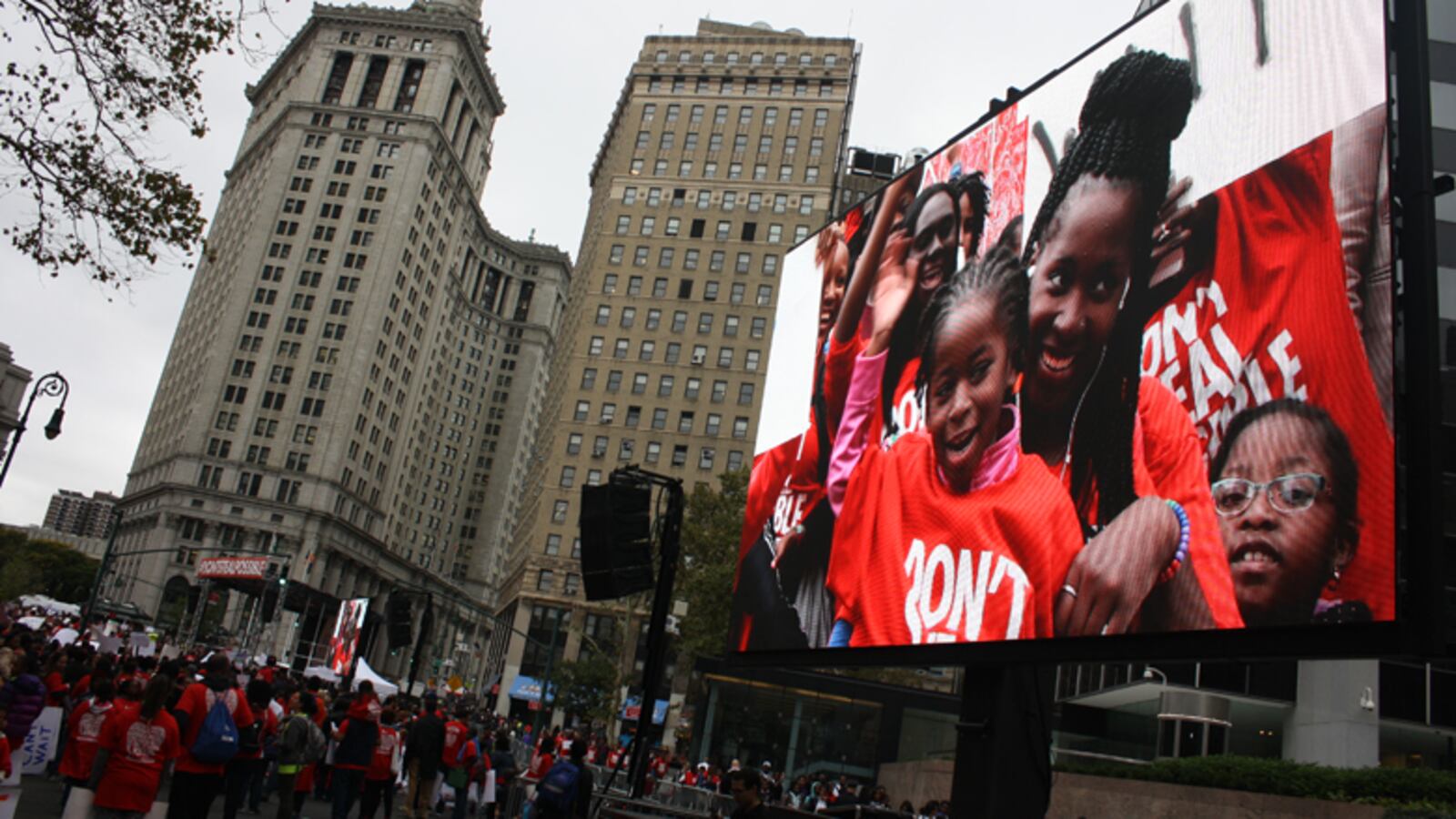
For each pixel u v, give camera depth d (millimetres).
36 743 18406
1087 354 10305
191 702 11562
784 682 53625
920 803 37281
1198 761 24141
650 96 104125
